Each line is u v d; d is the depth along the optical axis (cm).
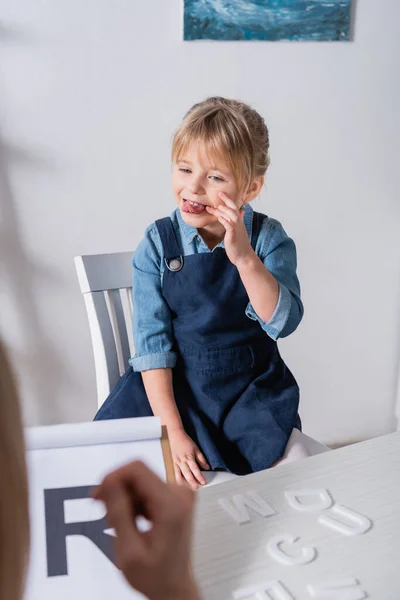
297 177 186
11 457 16
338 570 56
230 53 173
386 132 188
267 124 180
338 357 203
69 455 56
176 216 119
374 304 201
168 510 27
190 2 167
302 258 192
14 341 180
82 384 187
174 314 117
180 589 27
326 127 184
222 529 62
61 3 163
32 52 164
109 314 127
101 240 179
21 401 17
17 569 16
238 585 54
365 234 195
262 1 170
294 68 178
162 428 58
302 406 204
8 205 172
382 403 211
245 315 115
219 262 115
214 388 112
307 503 66
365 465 74
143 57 170
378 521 63
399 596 53
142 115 174
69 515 52
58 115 169
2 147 168
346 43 179
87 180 175
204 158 103
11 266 175
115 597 47
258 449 105
